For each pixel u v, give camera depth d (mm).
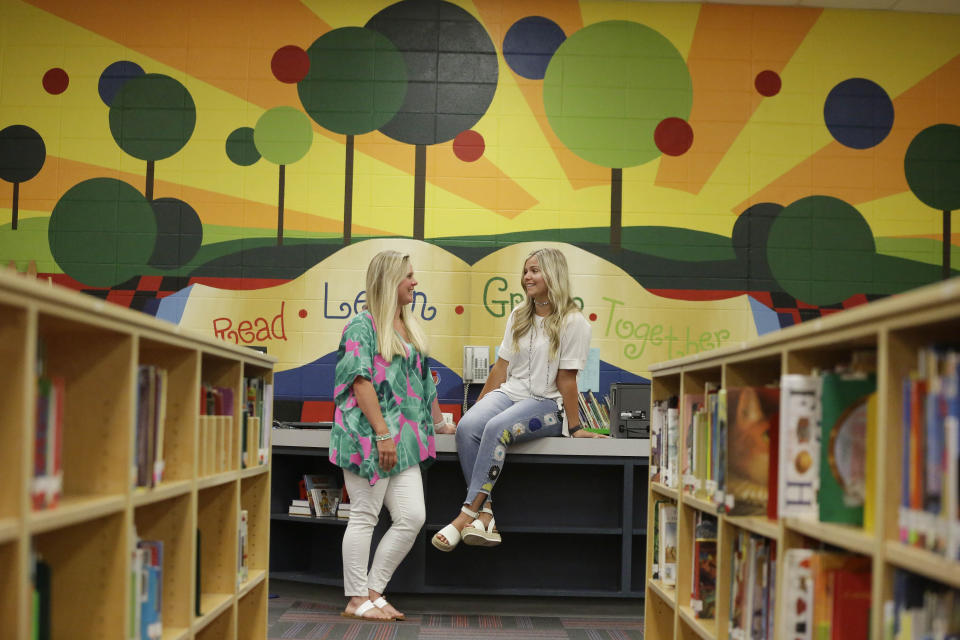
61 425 1572
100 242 5637
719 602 2182
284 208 5668
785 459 1717
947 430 1207
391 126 5719
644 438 4191
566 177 5703
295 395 5586
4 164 5664
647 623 3092
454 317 5617
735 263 5664
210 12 5738
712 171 5707
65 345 1832
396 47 5762
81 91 5699
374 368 3674
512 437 3818
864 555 1634
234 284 5637
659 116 5730
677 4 5770
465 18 5781
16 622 1329
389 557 3766
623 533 3990
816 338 1639
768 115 5727
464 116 5730
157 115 5695
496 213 5684
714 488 2324
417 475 3764
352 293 5637
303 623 3730
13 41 5703
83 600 1790
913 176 5707
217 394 2617
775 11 5766
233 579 2650
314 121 5711
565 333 3918
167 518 2238
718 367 2609
